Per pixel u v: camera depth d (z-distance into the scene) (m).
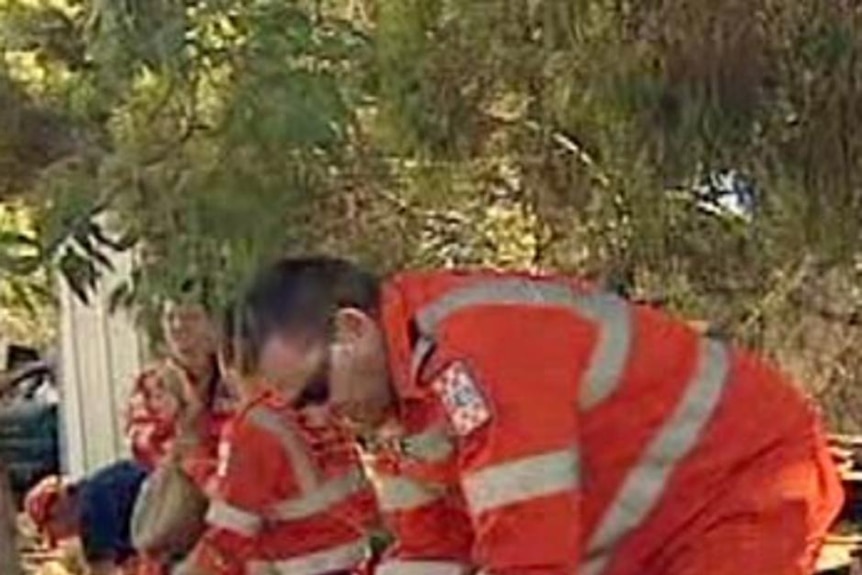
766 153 9.84
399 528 6.51
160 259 8.37
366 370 5.96
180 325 8.77
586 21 9.58
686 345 6.15
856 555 11.91
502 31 9.64
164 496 9.21
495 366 5.77
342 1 9.38
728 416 6.11
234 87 8.02
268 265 7.12
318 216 9.09
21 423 22.16
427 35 9.45
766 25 9.57
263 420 8.28
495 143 10.09
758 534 6.02
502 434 5.69
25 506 12.82
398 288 6.00
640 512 6.03
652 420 6.04
